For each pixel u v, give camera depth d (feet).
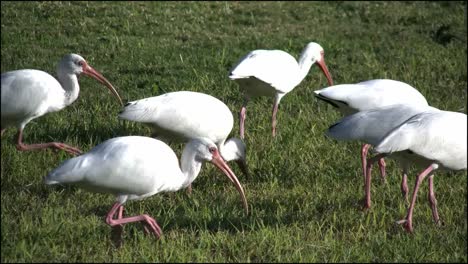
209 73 61.00
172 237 33.94
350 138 36.96
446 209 38.91
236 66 47.60
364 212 37.93
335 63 67.05
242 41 71.61
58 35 69.72
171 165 33.96
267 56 49.21
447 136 35.01
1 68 60.49
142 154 32.94
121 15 75.82
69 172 31.71
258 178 42.86
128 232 34.96
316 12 85.10
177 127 40.57
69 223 34.40
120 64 62.80
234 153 42.63
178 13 78.43
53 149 43.27
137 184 32.83
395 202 39.93
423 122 35.12
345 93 42.27
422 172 35.76
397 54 71.46
